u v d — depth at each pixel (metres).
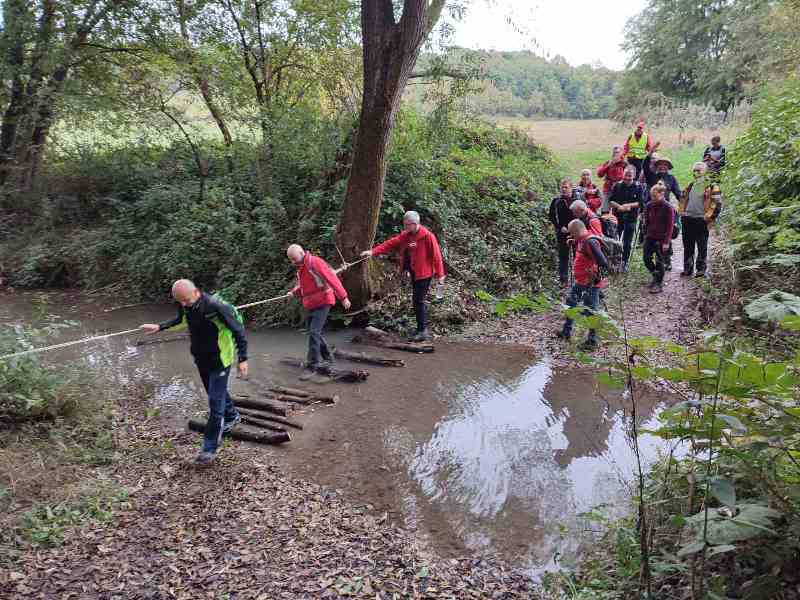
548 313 10.09
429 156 12.68
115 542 4.31
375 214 9.78
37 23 14.49
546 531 4.41
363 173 9.46
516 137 18.47
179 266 12.16
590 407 6.53
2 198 15.64
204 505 4.79
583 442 5.76
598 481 5.05
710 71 27.02
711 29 27.50
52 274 14.20
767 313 2.49
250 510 4.72
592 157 21.02
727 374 2.48
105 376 7.82
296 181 12.25
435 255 8.93
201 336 5.48
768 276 5.64
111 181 15.90
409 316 9.78
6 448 5.34
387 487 5.10
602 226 9.29
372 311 10.01
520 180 14.00
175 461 5.52
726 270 6.87
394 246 9.22
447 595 3.67
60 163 16.39
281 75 14.91
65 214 15.66
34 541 4.27
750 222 6.39
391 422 6.38
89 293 13.41
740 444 2.87
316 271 7.74
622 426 6.00
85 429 5.95
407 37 8.62
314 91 14.45
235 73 13.62
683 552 2.58
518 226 12.09
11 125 15.61
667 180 11.02
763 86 13.59
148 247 13.02
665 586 3.07
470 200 12.40
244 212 12.29
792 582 2.67
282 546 4.23
